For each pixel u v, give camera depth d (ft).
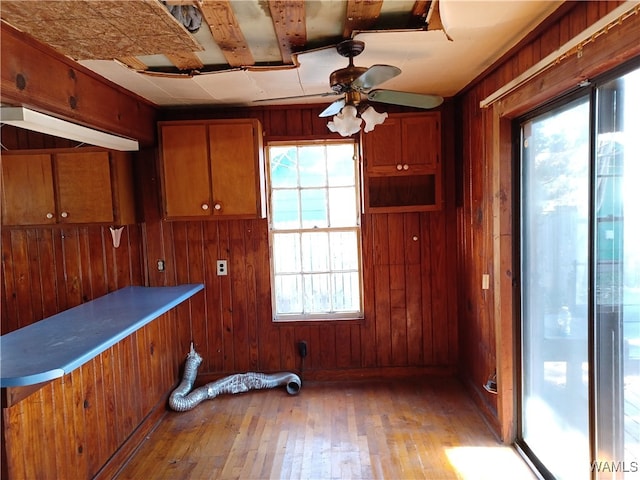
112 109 8.93
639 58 5.08
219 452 8.98
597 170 5.99
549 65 6.39
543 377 7.91
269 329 12.21
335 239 12.24
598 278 6.08
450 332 12.14
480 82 9.70
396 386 11.78
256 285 12.10
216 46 7.47
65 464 7.02
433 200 11.62
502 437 8.96
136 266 11.87
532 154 8.07
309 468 8.33
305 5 6.06
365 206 11.37
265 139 11.72
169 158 10.84
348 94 7.39
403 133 11.11
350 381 12.21
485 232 9.67
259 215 10.96
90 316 8.23
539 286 7.97
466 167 10.87
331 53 7.74
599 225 6.01
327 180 12.11
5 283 11.72
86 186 10.63
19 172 10.58
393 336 12.21
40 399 6.48
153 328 10.42
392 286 12.09
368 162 11.21
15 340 6.73
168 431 9.87
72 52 6.46
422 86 10.36
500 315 8.79
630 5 4.66
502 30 6.84
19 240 11.71
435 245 11.94
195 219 10.99
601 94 5.89
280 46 7.43
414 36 7.06
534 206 8.05
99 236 11.76
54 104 6.91
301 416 10.35
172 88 9.46
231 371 12.28
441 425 9.72
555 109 7.14
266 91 10.14
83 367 7.59
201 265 12.02
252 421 10.20
